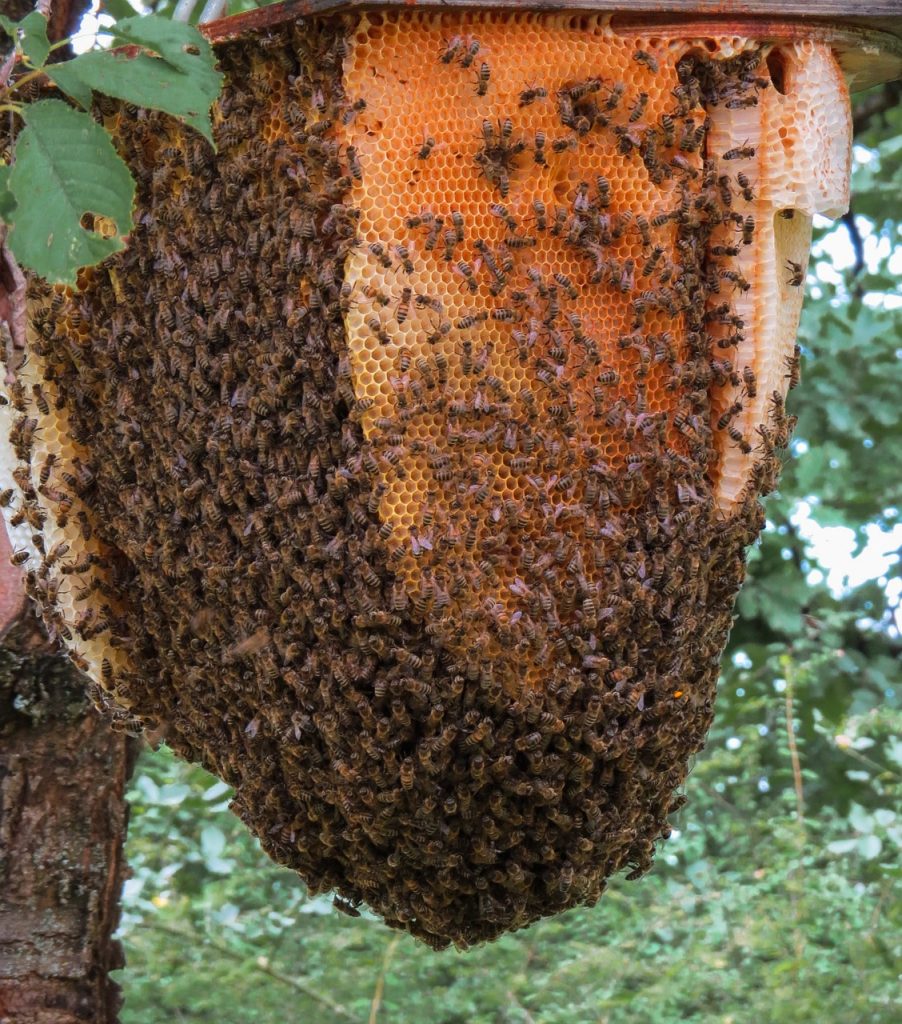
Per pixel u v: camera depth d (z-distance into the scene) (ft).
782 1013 19.60
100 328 9.04
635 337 8.54
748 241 8.90
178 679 9.39
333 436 8.18
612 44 8.50
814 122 8.93
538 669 8.38
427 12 8.00
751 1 8.49
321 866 9.50
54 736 12.04
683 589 8.63
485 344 8.25
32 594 9.78
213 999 21.02
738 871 24.45
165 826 23.31
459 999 21.65
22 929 11.85
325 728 8.29
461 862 8.73
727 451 9.04
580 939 23.45
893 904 21.86
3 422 9.59
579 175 8.50
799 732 26.37
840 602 30.09
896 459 26.45
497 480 8.32
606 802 8.69
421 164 8.10
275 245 8.18
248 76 8.38
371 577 8.00
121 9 12.67
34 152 6.97
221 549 8.59
